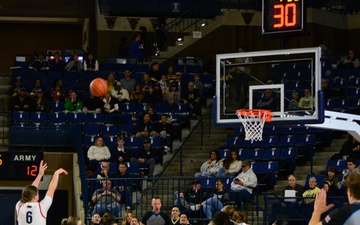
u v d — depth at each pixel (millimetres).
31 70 32406
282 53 16453
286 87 16594
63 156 26188
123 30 36719
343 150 24516
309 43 35906
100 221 20766
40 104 29250
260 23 36531
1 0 38688
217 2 37125
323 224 8617
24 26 41938
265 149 25719
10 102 29188
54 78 32094
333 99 28562
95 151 25219
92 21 38969
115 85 30453
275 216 20219
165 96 29906
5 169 25047
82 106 28953
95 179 21984
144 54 35594
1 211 23766
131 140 26594
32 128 26797
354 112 27562
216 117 17078
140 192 24547
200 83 30984
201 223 21422
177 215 20062
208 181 23484
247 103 16906
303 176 25062
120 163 24125
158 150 26406
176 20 36906
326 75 31156
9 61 41875
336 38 36969
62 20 41188
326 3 37312
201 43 36250
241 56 16984
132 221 18797
